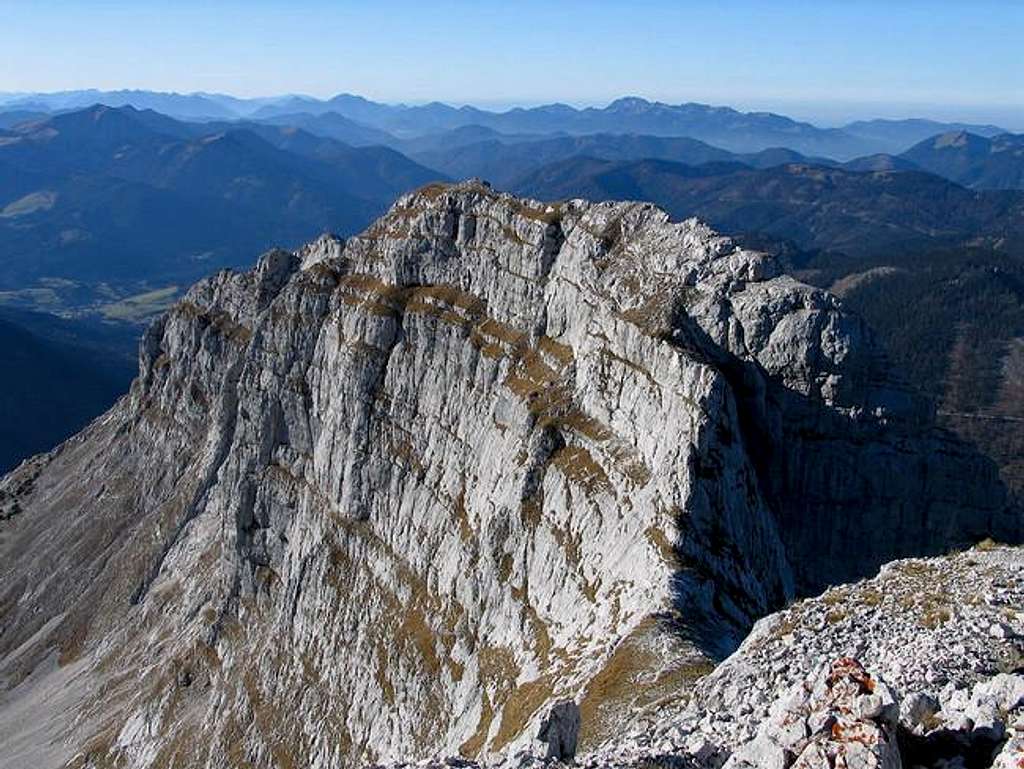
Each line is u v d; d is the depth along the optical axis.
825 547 82.19
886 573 51.44
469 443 119.81
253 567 158.75
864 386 84.25
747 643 48.75
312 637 136.50
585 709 59.03
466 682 99.31
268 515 159.25
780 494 83.62
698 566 72.25
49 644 197.62
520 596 96.19
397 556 126.81
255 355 169.00
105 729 162.00
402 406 136.00
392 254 146.62
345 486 140.88
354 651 126.19
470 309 129.88
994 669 35.75
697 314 90.50
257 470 163.38
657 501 78.94
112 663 180.12
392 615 121.75
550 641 85.56
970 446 85.38
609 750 36.81
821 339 83.75
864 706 26.55
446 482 122.50
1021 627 39.47
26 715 178.62
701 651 61.94
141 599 190.62
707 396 79.56
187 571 185.25
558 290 114.94
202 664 157.12
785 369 84.69
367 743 115.25
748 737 32.97
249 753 133.88
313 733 126.31
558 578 90.25
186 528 194.12
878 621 44.28
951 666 36.16
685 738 36.28
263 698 139.00
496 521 103.19
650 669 60.69
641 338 91.19
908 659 37.75
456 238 138.25
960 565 49.56
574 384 105.50
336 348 151.12
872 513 82.44
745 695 41.72
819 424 83.62
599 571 84.06
